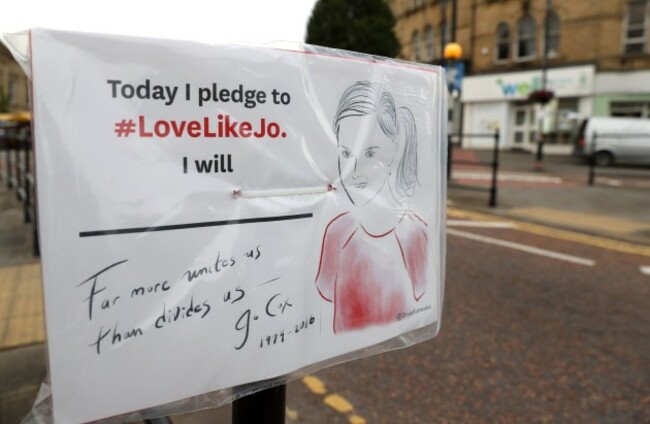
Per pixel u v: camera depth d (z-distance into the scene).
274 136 1.12
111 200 0.95
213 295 1.07
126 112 0.95
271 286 1.15
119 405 0.99
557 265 5.51
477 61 25.58
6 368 2.92
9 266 4.85
